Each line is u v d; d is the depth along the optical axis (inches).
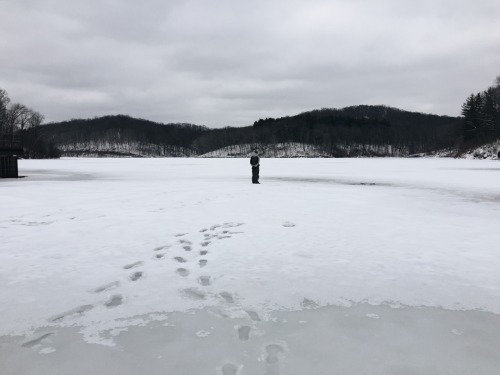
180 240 306.3
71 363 132.0
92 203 520.7
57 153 4562.0
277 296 190.2
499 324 161.2
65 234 327.3
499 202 539.2
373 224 373.7
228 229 349.4
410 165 2011.6
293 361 132.5
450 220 396.5
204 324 159.9
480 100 4082.2
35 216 416.2
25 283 208.5
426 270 231.0
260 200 553.3
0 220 392.5
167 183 861.2
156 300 184.9
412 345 143.9
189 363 131.4
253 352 138.2
